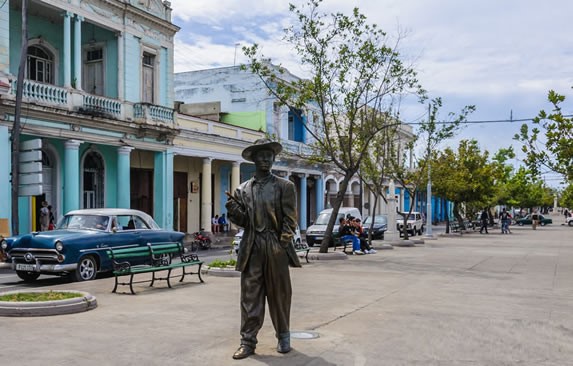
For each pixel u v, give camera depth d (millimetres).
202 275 13508
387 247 23578
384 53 18656
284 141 37750
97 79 26172
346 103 18828
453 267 15898
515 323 8023
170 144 27672
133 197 28562
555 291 11203
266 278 6211
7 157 19906
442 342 6891
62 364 5762
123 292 10656
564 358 6270
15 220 18188
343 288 11375
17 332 7145
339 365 5848
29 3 21859
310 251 20484
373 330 7469
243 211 6262
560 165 15500
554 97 15227
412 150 37781
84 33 26062
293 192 6332
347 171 19000
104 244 13828
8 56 20281
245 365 5797
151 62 27797
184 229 32406
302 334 7188
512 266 16312
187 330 7344
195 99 40062
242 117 37688
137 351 6281
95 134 23625
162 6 28031
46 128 21328
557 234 41969
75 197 22625
